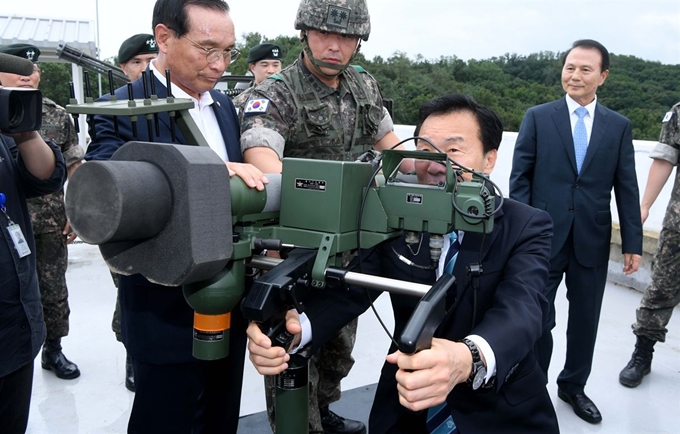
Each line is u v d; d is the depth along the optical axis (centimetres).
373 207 124
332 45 205
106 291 443
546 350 282
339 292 148
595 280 281
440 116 145
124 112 123
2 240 173
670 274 295
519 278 134
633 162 285
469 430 142
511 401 142
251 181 115
